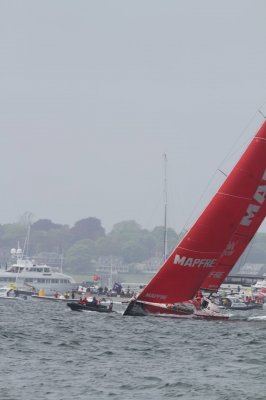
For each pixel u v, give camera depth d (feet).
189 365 443.73
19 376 395.75
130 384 381.40
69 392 361.51
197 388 374.02
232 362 460.14
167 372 416.87
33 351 485.97
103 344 530.68
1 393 355.36
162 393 363.35
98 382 385.09
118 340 555.69
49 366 427.33
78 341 542.98
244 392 367.45
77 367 426.92
